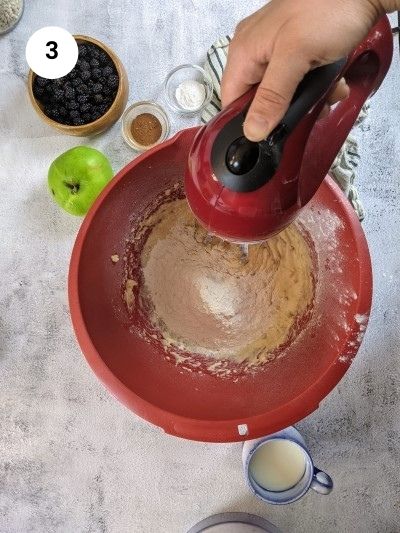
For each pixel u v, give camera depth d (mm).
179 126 920
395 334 918
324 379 709
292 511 906
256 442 826
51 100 864
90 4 927
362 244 734
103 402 906
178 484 905
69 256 917
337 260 764
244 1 927
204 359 818
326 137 557
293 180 520
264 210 523
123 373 735
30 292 913
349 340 720
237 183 503
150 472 905
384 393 914
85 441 904
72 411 905
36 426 903
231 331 842
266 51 567
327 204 751
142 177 763
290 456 859
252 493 903
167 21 924
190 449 907
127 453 904
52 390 906
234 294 860
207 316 855
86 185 825
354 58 561
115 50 925
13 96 922
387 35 560
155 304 844
